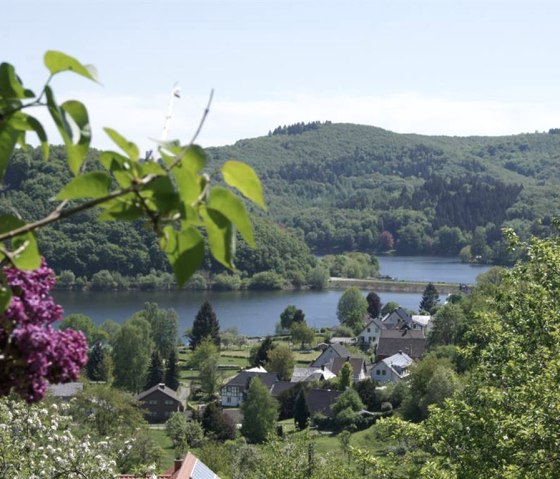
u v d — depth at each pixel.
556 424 18.39
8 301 3.81
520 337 21.72
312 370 111.62
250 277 188.25
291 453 33.38
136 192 3.71
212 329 124.81
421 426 21.50
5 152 3.97
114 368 99.88
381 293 188.88
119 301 155.50
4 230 4.03
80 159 3.77
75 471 18.61
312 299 175.38
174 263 3.78
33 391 3.82
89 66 3.67
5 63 3.88
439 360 73.50
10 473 17.42
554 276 22.42
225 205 3.73
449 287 190.38
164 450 69.44
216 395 102.44
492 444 19.36
